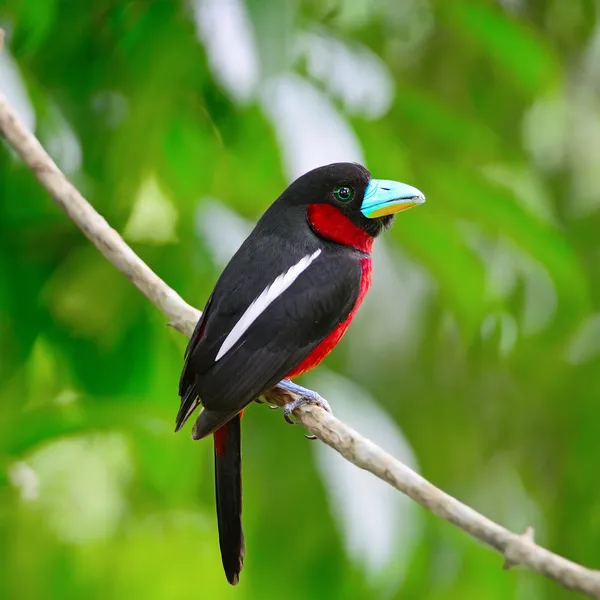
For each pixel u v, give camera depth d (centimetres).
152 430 1010
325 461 1027
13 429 998
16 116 855
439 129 1146
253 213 1080
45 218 998
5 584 1105
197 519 1120
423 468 1471
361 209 948
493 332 1400
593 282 1463
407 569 1113
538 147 1480
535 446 1575
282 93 918
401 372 1453
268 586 1080
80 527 1141
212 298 893
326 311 903
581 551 1412
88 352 1028
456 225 1117
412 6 1178
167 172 1009
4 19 947
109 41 987
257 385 860
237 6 860
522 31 1141
